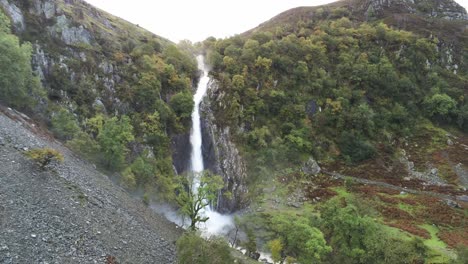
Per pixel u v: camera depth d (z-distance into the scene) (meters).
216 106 86.00
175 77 82.00
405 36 115.38
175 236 41.28
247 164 78.50
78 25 70.88
